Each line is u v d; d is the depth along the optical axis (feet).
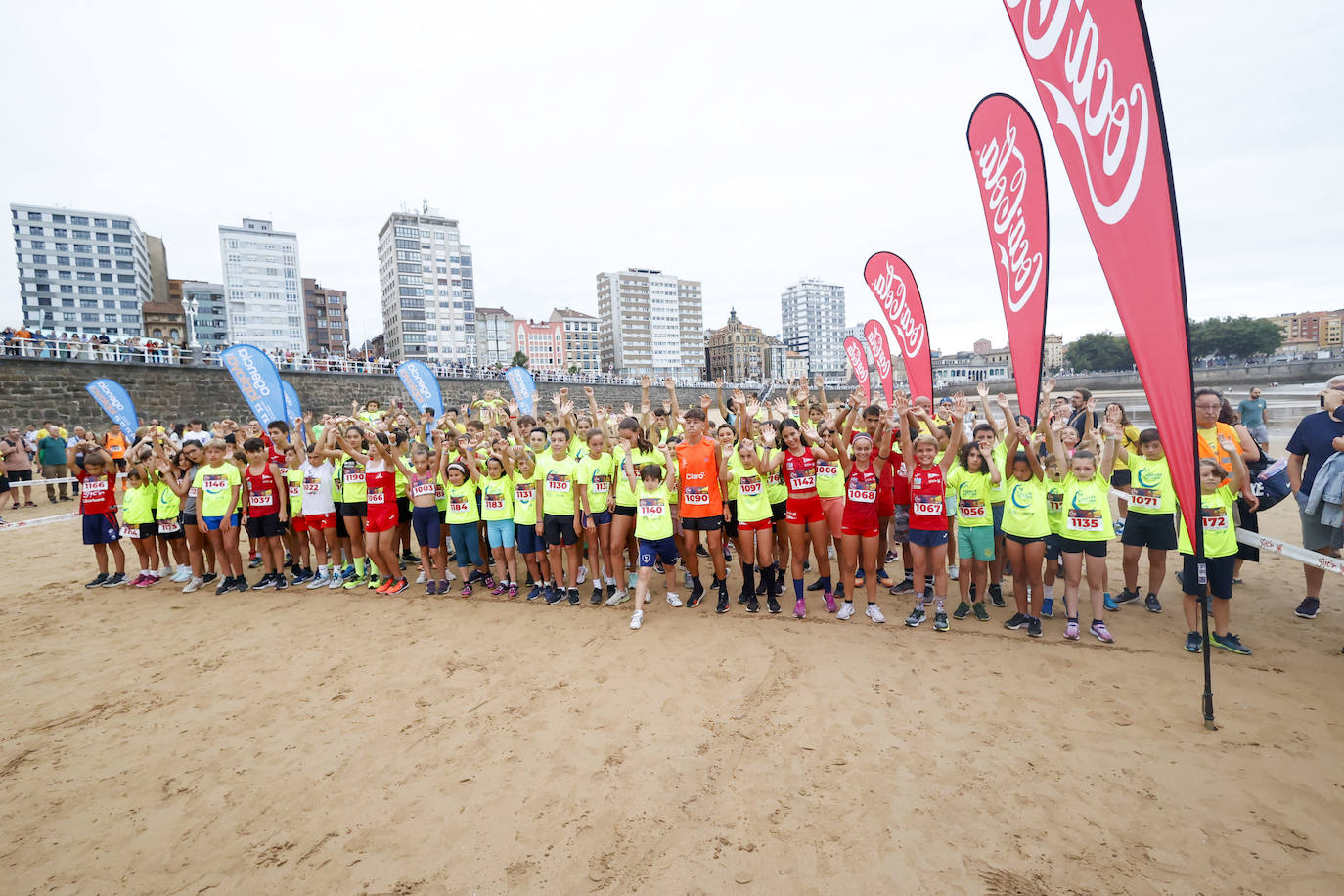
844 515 21.16
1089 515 18.48
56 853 11.05
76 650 20.62
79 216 261.65
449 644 20.18
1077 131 15.25
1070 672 16.67
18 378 66.85
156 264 320.29
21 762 14.03
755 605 22.36
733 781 12.45
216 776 13.29
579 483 23.26
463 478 25.07
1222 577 17.37
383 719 15.42
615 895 9.62
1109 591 23.61
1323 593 22.54
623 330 407.44
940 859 10.14
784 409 27.66
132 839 11.38
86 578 29.81
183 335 228.22
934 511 20.11
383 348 354.13
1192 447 13.52
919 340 32.14
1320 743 13.00
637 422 23.97
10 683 18.17
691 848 10.59
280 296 299.38
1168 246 13.43
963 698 15.43
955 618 21.09
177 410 81.05
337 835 11.27
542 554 24.64
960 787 11.98
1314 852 10.05
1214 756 12.70
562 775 12.84
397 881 10.07
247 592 26.86
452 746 14.07
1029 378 20.66
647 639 20.04
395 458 25.68
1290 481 20.11
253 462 26.14
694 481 22.39
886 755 13.14
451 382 136.46
